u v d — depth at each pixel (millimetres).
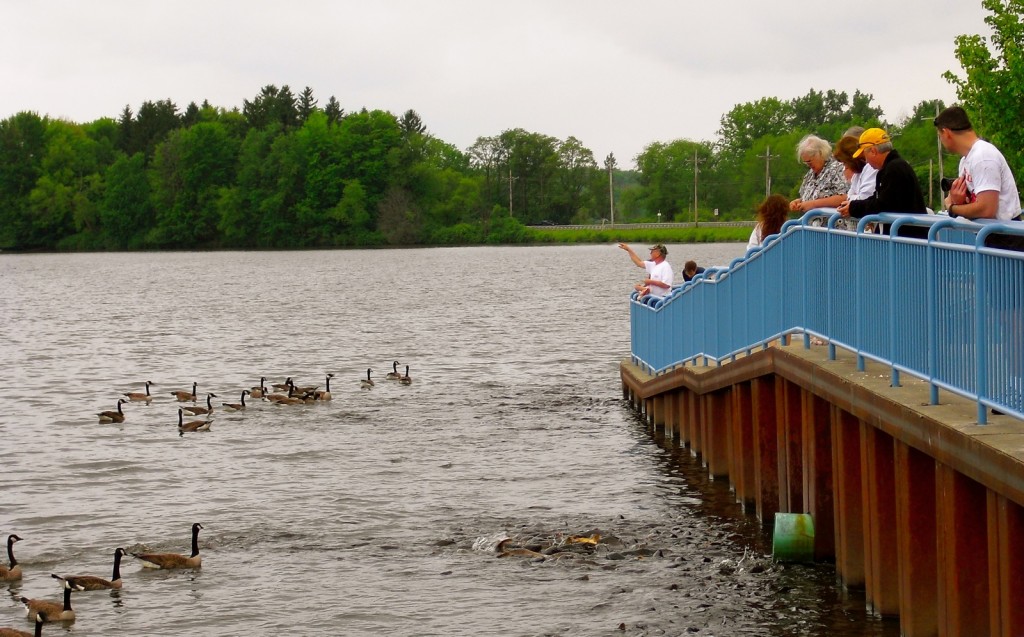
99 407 34156
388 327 58969
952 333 10414
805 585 14719
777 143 191500
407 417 30750
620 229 194125
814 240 14695
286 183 188375
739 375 18000
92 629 15312
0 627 15461
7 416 32375
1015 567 8844
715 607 14516
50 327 62531
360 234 187125
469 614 15148
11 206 196750
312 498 21594
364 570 17125
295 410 32625
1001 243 11828
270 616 15461
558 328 55500
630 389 31141
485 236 194375
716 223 190875
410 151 190875
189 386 39031
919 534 11117
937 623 11141
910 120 173625
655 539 17719
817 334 14547
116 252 193000
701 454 22359
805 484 15312
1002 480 8680
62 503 21703
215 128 194125
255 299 82375
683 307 23375
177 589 16625
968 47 34375
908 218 11539
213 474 24062
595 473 22750
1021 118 34125
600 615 14758
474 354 45688
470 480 22641
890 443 12070
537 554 17312
